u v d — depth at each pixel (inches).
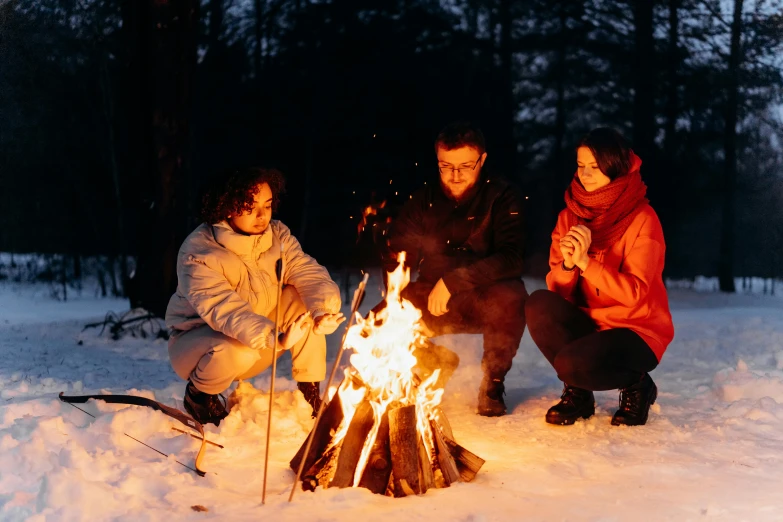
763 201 982.4
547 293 178.9
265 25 896.9
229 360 160.4
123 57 674.8
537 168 1204.5
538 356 286.0
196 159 828.6
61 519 109.9
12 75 608.1
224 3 894.4
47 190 799.7
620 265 174.4
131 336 326.3
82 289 828.6
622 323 174.2
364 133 825.5
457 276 185.0
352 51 852.0
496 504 120.4
